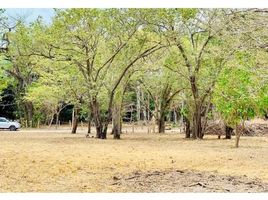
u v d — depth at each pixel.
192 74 37.12
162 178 14.66
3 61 55.62
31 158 20.58
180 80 42.59
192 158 21.25
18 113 71.50
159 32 36.47
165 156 22.12
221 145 30.52
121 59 39.12
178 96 52.25
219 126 42.09
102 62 39.50
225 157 21.83
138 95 60.56
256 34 15.92
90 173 16.02
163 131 53.09
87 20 35.53
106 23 35.78
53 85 43.72
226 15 16.17
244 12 15.71
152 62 41.47
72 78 40.41
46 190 12.71
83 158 20.88
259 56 18.14
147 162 19.48
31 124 67.81
